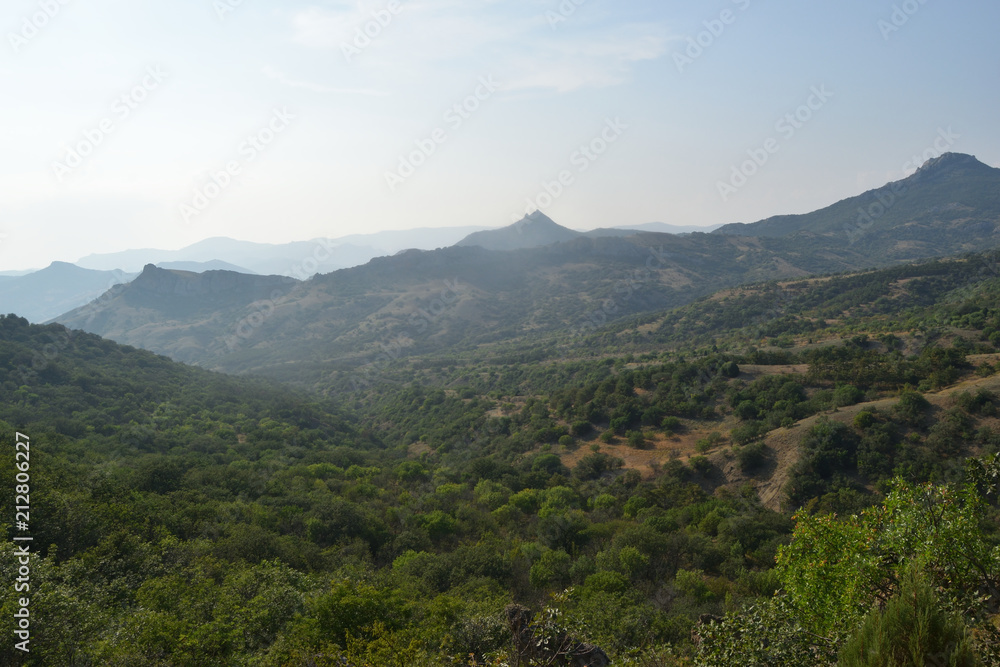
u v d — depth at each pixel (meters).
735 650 7.98
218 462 48.16
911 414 42.19
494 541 33.53
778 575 9.37
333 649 14.20
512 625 15.86
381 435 85.38
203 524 29.23
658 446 54.81
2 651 12.35
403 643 14.69
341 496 42.06
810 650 7.67
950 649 5.90
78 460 36.41
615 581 24.75
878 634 6.22
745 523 33.09
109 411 52.97
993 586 7.31
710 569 29.22
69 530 22.44
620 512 42.00
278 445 58.00
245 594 19.83
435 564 27.58
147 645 14.08
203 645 15.16
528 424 67.75
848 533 8.75
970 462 8.15
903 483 8.66
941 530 7.63
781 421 49.31
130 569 20.95
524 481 50.75
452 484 47.19
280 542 27.58
